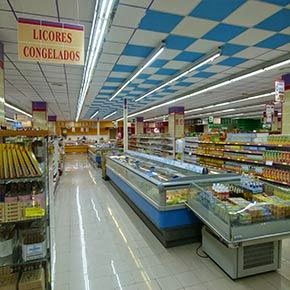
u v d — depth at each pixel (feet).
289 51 18.93
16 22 13.46
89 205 20.20
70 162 57.31
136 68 23.31
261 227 8.83
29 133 7.56
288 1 11.86
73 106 52.49
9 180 7.07
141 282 9.52
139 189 16.20
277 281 9.43
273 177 21.38
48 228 7.91
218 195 10.66
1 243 7.22
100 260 11.24
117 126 100.83
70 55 10.98
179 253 11.78
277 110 50.65
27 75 25.07
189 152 38.68
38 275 7.37
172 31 15.16
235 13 12.99
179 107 51.49
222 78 27.66
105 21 12.46
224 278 9.70
